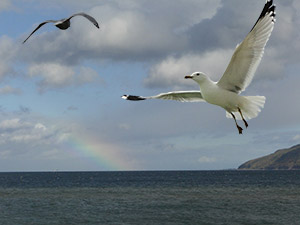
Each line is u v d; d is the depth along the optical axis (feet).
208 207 121.08
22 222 94.53
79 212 111.14
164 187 232.73
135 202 138.31
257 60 28.40
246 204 129.29
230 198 152.46
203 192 186.60
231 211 111.34
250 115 31.01
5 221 96.07
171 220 96.12
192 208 118.62
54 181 352.08
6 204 134.00
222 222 92.84
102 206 125.90
